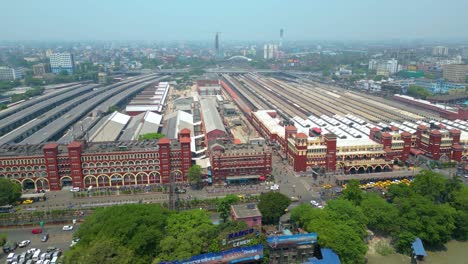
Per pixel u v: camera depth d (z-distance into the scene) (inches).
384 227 6820.9
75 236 6117.1
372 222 6884.8
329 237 5984.3
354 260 5944.9
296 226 6830.7
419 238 6555.1
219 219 7278.5
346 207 6722.4
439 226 6505.9
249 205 6835.6
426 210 6722.4
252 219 6353.3
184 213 6441.9
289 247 6048.2
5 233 6939.0
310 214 6574.8
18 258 6023.6
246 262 5748.0
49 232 6978.4
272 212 6865.2
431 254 6540.4
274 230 6732.3
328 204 6953.7
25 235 6879.9
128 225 5733.3
